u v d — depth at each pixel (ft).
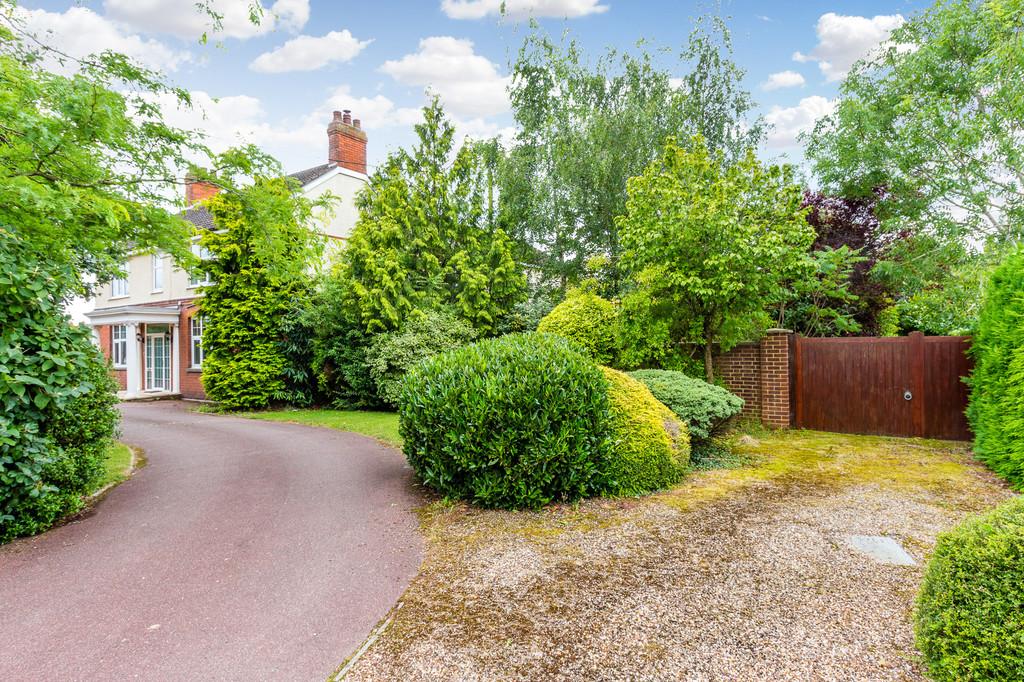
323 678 7.94
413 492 18.03
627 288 43.06
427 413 16.25
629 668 7.88
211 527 15.07
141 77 18.30
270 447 27.89
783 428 29.07
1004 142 33.42
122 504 17.52
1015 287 18.78
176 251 22.70
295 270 25.52
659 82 47.73
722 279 24.99
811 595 9.94
